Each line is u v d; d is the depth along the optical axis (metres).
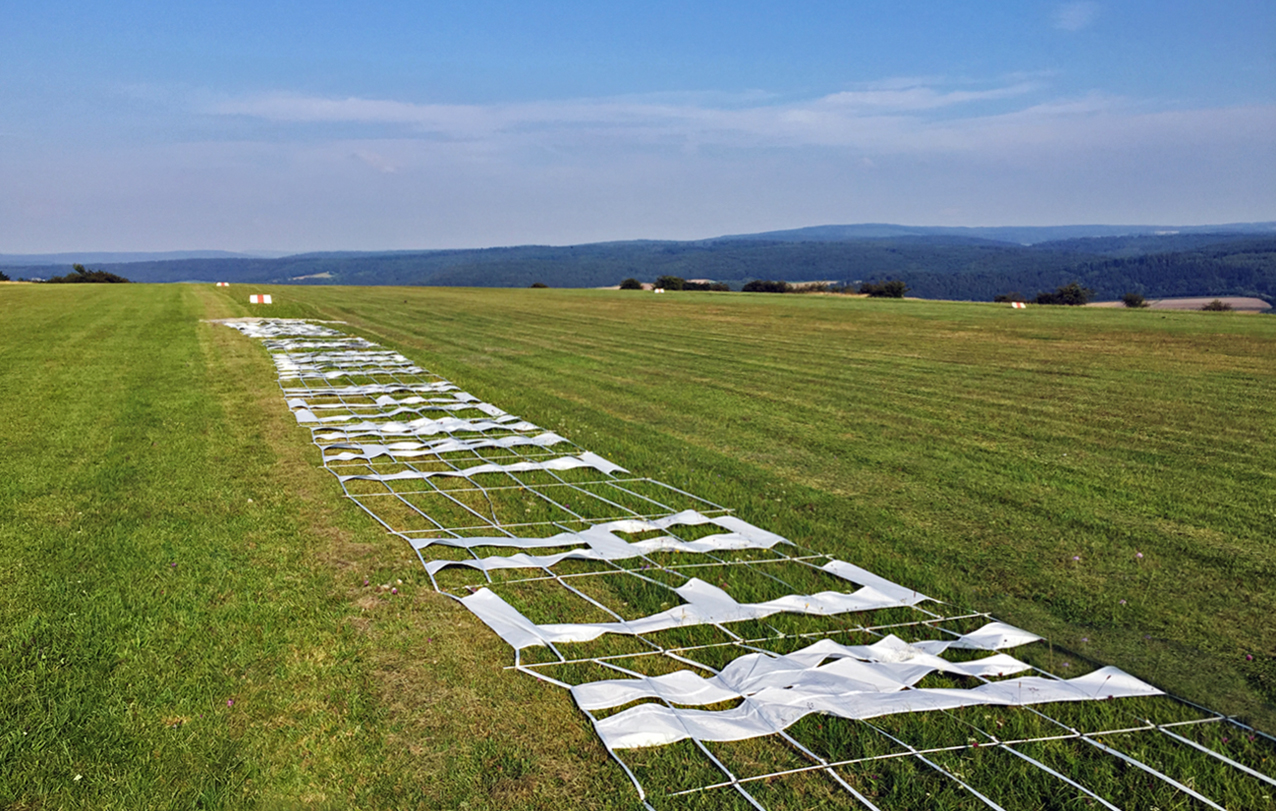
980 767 3.38
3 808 2.87
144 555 5.44
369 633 4.44
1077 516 6.95
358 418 10.68
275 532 6.05
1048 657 4.49
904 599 5.20
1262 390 13.56
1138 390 13.52
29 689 3.68
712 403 12.18
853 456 9.00
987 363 17.00
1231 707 3.99
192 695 3.71
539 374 15.04
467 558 5.74
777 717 3.65
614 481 7.96
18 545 5.53
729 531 6.54
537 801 3.08
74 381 12.57
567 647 4.39
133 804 2.94
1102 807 3.15
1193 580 5.59
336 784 3.14
